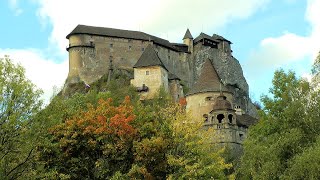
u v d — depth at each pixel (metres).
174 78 177.50
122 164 49.03
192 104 116.62
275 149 49.72
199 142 50.12
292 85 56.91
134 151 48.53
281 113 56.12
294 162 46.81
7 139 41.16
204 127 101.94
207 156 50.34
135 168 45.38
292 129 50.78
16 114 40.75
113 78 183.12
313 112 52.94
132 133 48.56
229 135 100.88
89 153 49.41
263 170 48.78
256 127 63.84
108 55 190.12
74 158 47.81
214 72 120.31
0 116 41.22
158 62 165.25
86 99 87.50
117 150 48.62
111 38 192.25
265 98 59.19
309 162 44.44
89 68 185.62
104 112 50.81
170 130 50.22
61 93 180.75
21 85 41.91
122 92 162.62
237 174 65.06
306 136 51.34
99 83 182.75
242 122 108.06
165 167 48.44
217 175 50.50
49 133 48.16
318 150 44.84
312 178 43.44
